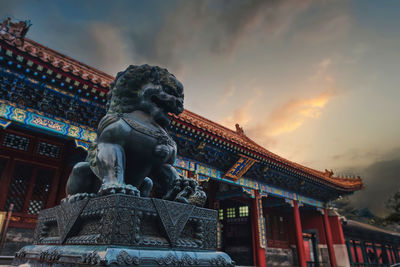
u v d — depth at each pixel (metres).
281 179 21.09
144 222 2.53
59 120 10.77
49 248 2.79
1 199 11.07
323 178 22.08
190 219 2.87
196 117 21.89
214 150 15.88
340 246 25.94
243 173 17.38
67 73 9.62
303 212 28.30
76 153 13.02
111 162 2.90
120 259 2.04
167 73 3.62
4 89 9.51
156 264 2.26
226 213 24.91
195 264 2.57
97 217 2.49
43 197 12.27
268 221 25.44
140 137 3.17
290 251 26.27
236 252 22.83
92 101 10.93
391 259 41.00
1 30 8.39
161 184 3.56
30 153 12.36
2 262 9.74
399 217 36.22
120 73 3.65
